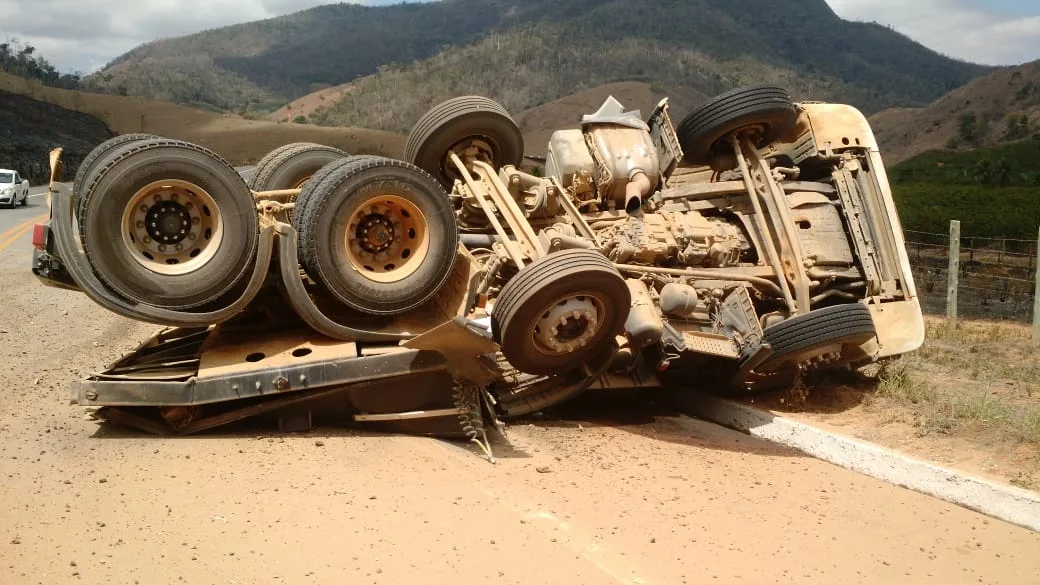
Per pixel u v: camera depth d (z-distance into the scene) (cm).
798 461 800
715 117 1048
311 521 553
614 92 16575
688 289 904
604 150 1031
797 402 941
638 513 622
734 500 671
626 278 944
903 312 1029
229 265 719
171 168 698
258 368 716
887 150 13062
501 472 686
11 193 3491
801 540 602
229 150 10125
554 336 796
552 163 1053
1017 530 653
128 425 728
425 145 1005
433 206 786
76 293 1480
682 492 678
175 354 784
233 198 720
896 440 818
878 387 979
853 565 569
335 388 736
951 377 1104
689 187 1066
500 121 1012
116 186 684
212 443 696
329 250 753
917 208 3275
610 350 855
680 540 580
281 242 734
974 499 694
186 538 518
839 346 896
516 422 879
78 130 8938
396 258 794
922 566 578
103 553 493
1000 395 1005
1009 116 11938
